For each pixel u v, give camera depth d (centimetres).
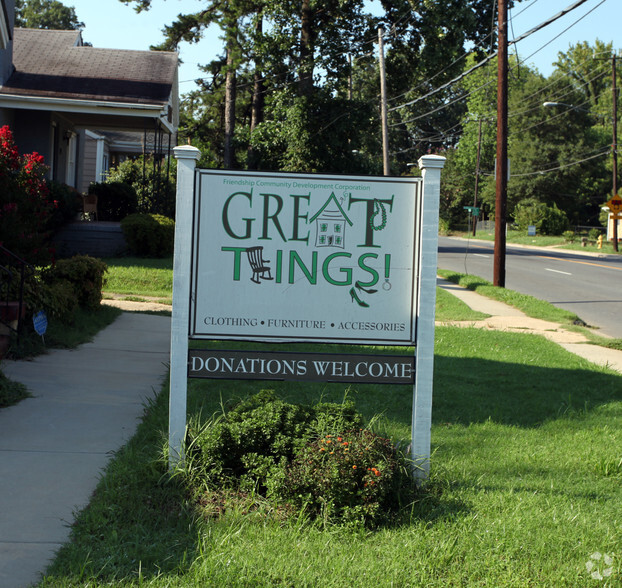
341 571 366
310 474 453
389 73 3394
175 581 351
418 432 506
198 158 509
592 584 365
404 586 357
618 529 432
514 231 7188
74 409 671
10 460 523
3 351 864
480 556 391
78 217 2494
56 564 366
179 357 503
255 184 511
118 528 416
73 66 2431
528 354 1086
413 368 511
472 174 8506
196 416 625
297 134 3166
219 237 511
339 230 513
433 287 505
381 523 441
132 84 2364
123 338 1073
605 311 1725
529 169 7450
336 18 3197
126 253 2161
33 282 987
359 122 3189
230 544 393
